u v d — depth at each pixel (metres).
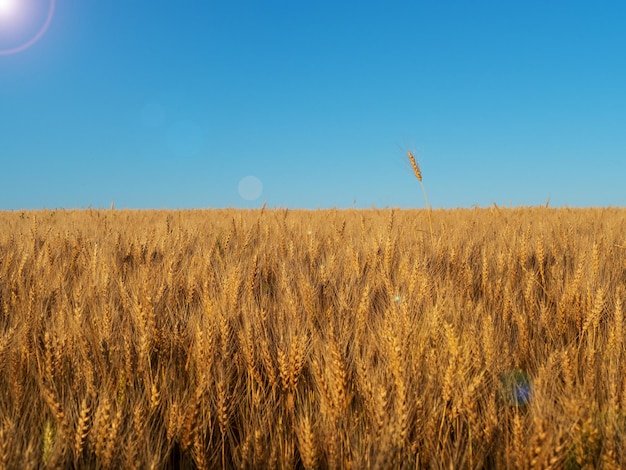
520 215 13.67
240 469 2.32
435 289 4.20
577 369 2.99
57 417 2.30
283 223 8.48
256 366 2.99
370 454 2.21
